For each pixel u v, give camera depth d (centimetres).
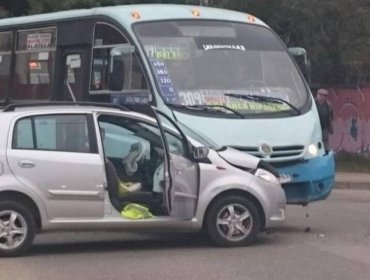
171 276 858
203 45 1206
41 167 963
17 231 962
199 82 1173
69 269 898
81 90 1292
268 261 946
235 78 1194
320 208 1505
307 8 2130
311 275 869
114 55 1184
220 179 1020
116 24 1229
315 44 2203
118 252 1015
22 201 961
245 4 2167
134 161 1008
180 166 999
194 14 1237
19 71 1430
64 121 985
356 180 1969
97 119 995
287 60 1247
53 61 1352
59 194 966
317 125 1201
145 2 2195
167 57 1183
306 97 1216
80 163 973
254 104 1173
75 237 1148
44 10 2139
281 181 1145
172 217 999
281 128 1160
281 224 1057
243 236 1037
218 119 1139
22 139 971
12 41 1448
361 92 2378
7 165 955
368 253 1006
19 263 931
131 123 1014
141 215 992
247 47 1230
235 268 903
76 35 1311
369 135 2383
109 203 982
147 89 1161
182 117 1131
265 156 1138
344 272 887
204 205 1012
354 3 2156
